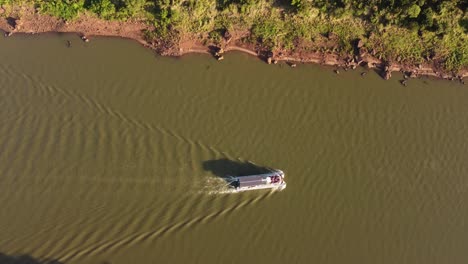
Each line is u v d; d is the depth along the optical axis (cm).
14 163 3488
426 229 3544
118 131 3616
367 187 3606
